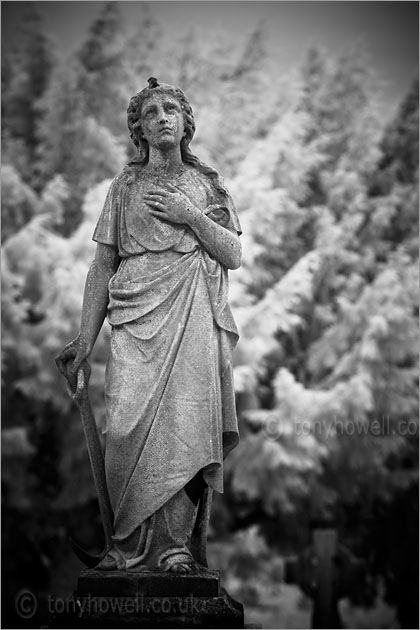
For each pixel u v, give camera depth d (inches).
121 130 589.0
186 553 214.4
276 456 503.5
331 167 601.0
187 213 224.4
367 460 531.5
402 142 611.8
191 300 221.6
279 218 550.6
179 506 215.9
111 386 219.9
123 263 226.8
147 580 206.8
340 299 559.8
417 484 558.3
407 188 598.5
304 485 518.0
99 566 214.2
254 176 544.1
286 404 519.2
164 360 218.2
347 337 558.9
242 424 530.0
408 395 550.0
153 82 234.7
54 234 553.0
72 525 538.6
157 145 230.8
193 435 215.6
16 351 511.5
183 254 224.7
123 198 229.8
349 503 556.4
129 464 216.4
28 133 600.4
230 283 528.1
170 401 216.5
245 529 561.6
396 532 564.4
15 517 531.5
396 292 548.7
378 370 534.6
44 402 525.3
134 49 601.3
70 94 571.5
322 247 567.8
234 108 592.7
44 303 519.5
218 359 222.4
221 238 225.3
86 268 514.3
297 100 594.2
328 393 521.3
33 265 526.3
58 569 532.4
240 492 546.0
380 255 591.5
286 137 556.7
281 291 528.4
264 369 534.0
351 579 505.4
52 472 539.5
